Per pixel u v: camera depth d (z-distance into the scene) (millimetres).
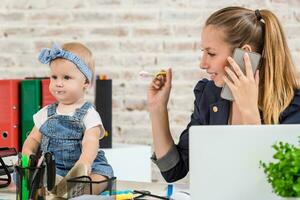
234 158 1142
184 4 3115
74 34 3205
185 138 1909
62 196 1533
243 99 1527
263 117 1664
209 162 1152
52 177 1496
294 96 1690
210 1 3096
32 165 1454
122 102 3164
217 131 1146
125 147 2734
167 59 3127
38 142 1821
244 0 3084
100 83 2672
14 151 1814
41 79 2473
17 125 2453
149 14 3143
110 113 2680
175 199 1488
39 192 1460
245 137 1136
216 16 1683
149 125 3137
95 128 1752
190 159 1165
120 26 3166
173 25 3123
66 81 1779
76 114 1764
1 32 3260
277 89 1670
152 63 3141
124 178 2680
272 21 1682
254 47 1673
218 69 1647
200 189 1160
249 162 1137
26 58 3246
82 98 1830
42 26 3232
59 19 3219
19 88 2459
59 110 1803
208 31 1668
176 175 1896
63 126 1766
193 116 1975
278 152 1025
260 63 1678
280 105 1667
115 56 3172
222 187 1149
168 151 1869
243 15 1678
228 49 1641
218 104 1837
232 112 1799
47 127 1777
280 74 1672
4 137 2449
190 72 3107
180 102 3111
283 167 1014
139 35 3150
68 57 1773
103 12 3180
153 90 1882
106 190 1501
